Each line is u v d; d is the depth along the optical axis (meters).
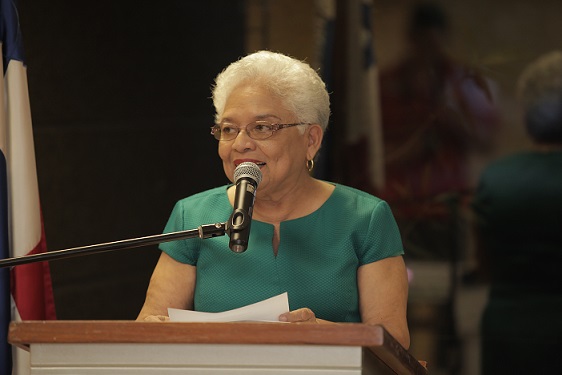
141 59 13.18
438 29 13.59
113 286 12.70
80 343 5.21
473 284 13.48
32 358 5.27
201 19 13.88
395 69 13.75
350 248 7.09
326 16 13.94
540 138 13.26
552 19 13.19
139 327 5.12
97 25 12.53
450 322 13.49
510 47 13.34
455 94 13.52
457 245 13.52
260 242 7.13
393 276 7.10
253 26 14.04
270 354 5.04
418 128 13.67
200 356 5.11
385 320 6.86
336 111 13.91
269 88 6.88
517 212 13.33
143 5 13.23
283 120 6.85
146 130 13.20
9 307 8.48
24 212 8.56
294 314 5.58
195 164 13.77
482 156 13.47
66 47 12.06
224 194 7.49
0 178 8.39
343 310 6.97
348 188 7.49
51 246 11.74
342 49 13.91
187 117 13.75
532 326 13.29
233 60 14.06
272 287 7.00
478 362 13.41
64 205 11.95
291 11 14.03
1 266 5.87
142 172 13.11
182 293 7.26
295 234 7.13
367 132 13.82
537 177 13.27
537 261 13.28
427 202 13.62
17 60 8.60
